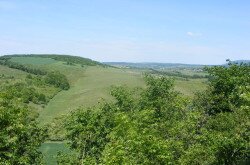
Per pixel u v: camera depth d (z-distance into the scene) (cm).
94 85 18812
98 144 4562
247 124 3856
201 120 4522
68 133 4650
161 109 5062
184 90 12419
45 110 14438
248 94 3619
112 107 5003
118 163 2755
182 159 3553
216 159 3678
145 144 2953
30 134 4256
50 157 8006
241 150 3731
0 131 3478
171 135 3991
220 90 5244
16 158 3641
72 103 15338
